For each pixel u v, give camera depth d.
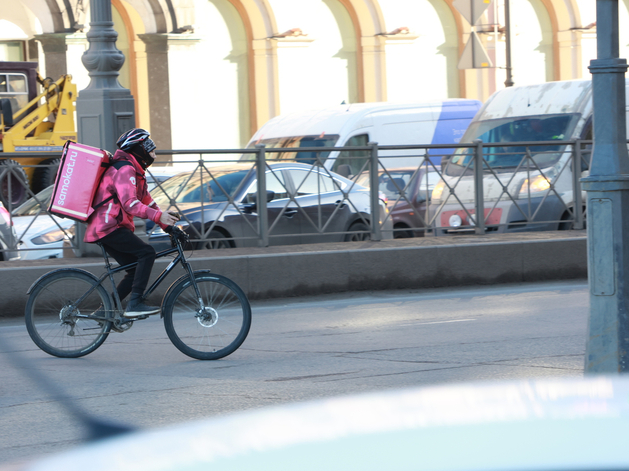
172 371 9.71
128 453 1.29
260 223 16.91
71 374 9.58
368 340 11.45
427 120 24.67
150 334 12.45
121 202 10.14
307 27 42.94
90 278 10.50
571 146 19.67
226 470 1.14
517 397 1.42
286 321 13.32
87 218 10.29
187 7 38.38
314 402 1.57
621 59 7.27
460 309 14.09
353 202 17.91
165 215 10.14
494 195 18.95
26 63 30.25
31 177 15.38
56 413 7.84
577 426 1.23
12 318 13.87
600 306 7.30
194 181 16.70
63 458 1.31
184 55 38.66
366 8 44.00
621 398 1.38
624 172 7.27
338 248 16.56
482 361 9.83
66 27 36.88
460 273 16.83
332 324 12.92
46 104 30.48
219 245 16.75
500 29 46.19
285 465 1.14
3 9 39.19
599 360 7.29
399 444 1.19
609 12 7.24
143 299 10.40
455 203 18.67
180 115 38.78
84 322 10.52
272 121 25.80
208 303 10.34
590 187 7.31
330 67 43.75
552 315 13.15
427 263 16.59
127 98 15.54
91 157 10.29
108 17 15.52
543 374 9.05
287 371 9.59
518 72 48.06
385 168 18.02
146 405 8.09
